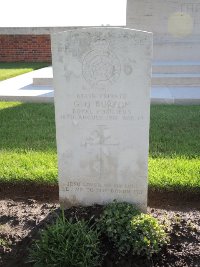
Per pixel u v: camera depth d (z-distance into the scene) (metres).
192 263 0.99
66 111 1.11
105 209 1.12
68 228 1.02
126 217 1.06
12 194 1.38
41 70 3.34
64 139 1.14
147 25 3.12
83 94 1.09
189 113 2.17
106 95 1.08
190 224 1.13
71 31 1.03
